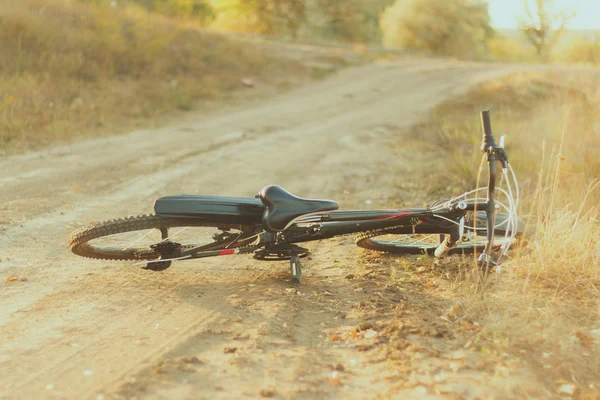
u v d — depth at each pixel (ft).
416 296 14.16
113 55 67.21
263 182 30.71
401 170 35.24
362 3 136.87
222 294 14.43
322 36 135.95
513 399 9.71
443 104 70.18
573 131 30.17
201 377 10.19
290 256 15.14
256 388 9.88
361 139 47.73
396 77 90.74
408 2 137.80
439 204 14.96
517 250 16.06
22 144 38.09
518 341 11.57
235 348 11.27
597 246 16.05
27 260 17.04
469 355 10.98
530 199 23.44
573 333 12.10
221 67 81.15
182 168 33.47
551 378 10.50
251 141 44.70
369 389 9.98
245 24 133.69
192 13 118.62
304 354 11.18
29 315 13.08
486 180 29.81
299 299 14.06
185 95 64.03
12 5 65.16
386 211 14.47
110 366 10.61
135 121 51.16
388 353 11.14
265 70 85.61
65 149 38.14
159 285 15.10
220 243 14.96
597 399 9.85
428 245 17.20
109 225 14.30
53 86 53.21
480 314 12.81
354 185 31.04
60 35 64.28
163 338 11.84
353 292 14.56
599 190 22.38
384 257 17.47
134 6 83.25
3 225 20.49
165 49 77.25
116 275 15.88
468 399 9.64
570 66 98.07
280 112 62.44
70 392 9.71
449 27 138.21
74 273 16.02
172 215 14.26
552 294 14.24
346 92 78.13
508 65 110.22
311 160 37.83
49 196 25.52
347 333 12.13
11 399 9.51
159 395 9.59
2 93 47.16
